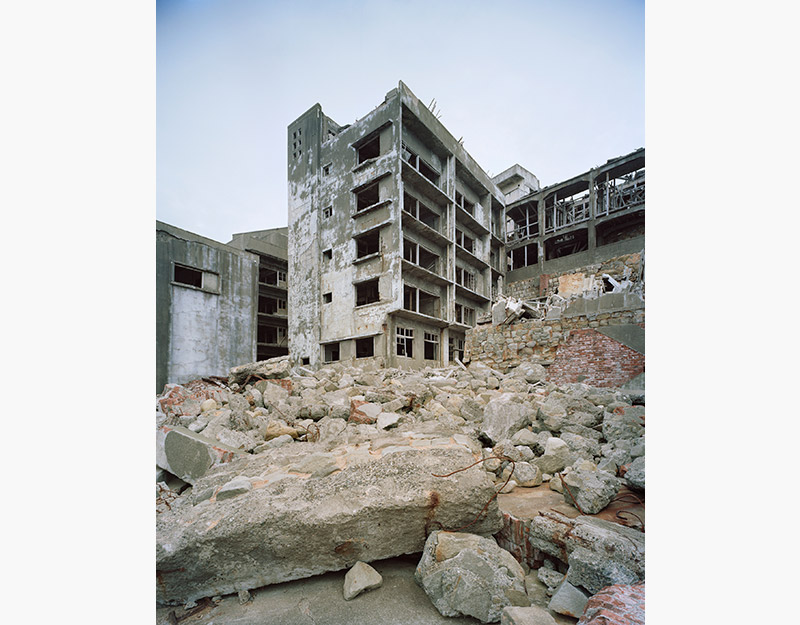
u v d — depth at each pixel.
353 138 18.53
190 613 2.34
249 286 17.44
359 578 2.40
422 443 4.04
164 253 14.63
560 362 9.78
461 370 11.47
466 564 2.26
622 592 1.99
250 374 8.40
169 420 5.48
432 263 20.59
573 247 25.06
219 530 2.42
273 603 2.37
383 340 16.28
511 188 30.34
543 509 3.28
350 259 18.09
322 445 4.44
